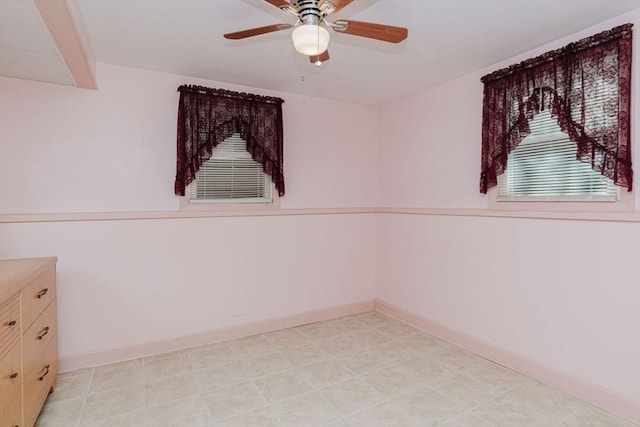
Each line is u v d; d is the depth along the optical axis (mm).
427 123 3637
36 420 2117
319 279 3939
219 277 3389
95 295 2896
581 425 2090
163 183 3166
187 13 2176
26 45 2113
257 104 3508
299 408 2281
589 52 2307
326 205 4008
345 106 4109
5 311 1631
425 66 3020
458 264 3260
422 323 3633
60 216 2770
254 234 3559
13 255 2641
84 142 2875
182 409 2273
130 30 2383
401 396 2408
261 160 3527
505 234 2861
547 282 2574
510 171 2875
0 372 1572
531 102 2635
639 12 2135
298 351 3135
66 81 2721
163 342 3135
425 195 3660
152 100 3111
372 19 2256
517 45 2623
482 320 3039
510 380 2619
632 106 2164
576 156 2398
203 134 3248
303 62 2939
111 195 2967
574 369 2412
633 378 2141
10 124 2650
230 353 3104
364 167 4250
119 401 2363
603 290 2275
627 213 2170
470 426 2090
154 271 3111
